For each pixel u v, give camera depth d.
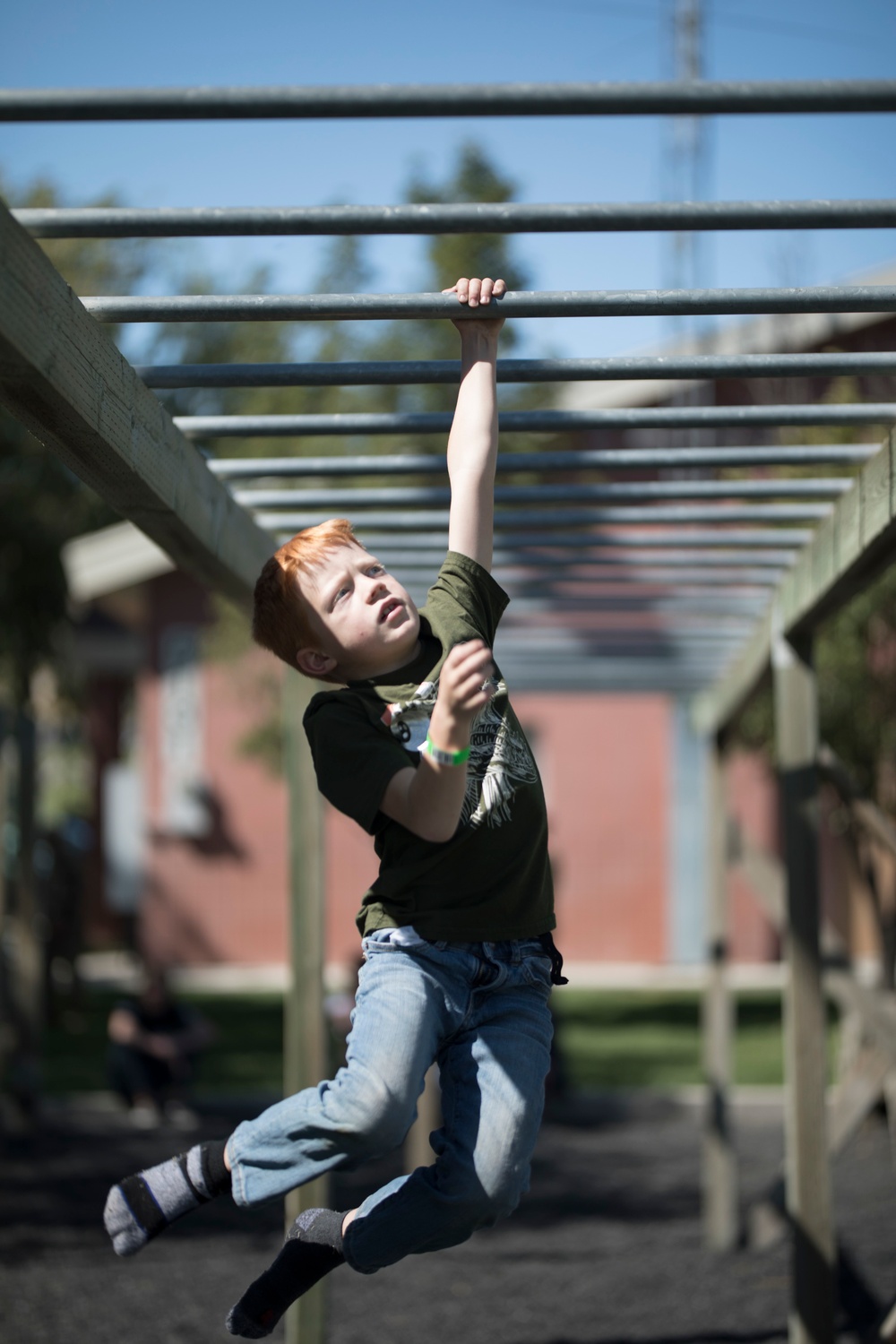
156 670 23.64
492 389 3.63
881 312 3.40
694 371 3.70
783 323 13.97
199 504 4.47
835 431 10.31
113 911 28.38
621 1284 8.10
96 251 22.12
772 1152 11.48
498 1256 8.73
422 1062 3.09
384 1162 11.77
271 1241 8.96
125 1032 13.18
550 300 3.36
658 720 23.11
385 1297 7.89
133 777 25.22
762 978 22.05
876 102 2.77
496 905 3.23
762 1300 7.76
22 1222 9.41
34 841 12.58
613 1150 12.02
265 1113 3.27
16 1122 12.39
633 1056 15.77
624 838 23.06
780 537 5.68
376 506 5.23
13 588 13.17
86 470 3.64
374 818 3.10
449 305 3.36
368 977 3.22
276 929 23.42
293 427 4.25
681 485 5.05
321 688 6.79
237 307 3.37
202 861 23.48
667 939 22.94
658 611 7.30
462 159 17.05
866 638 10.86
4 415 12.73
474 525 3.55
